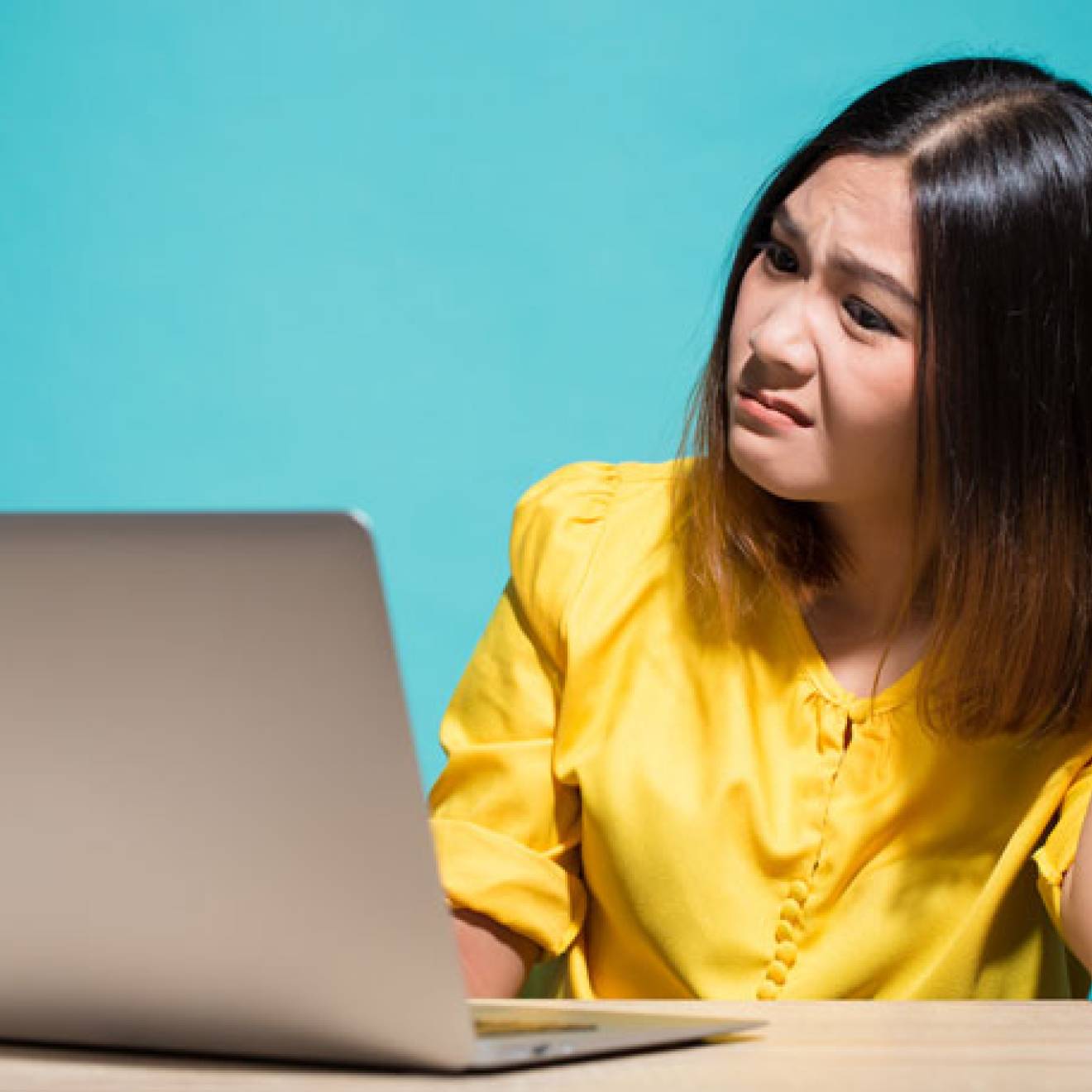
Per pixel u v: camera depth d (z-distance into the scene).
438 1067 1.24
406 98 4.80
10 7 4.98
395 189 4.82
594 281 4.75
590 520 2.52
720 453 2.33
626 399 4.75
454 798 2.44
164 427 4.95
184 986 1.29
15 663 1.25
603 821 2.33
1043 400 2.14
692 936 2.28
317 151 4.86
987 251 2.09
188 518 1.18
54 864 1.29
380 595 1.16
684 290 4.72
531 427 4.79
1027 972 2.29
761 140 4.68
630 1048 1.33
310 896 1.23
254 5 4.86
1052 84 2.22
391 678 1.17
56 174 4.99
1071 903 2.05
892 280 2.07
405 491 4.83
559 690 2.44
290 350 4.89
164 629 1.21
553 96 4.75
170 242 4.94
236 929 1.26
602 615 2.41
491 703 2.48
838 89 4.65
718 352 2.32
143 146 4.95
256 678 1.20
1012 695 2.21
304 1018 1.26
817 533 2.34
